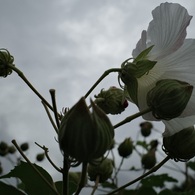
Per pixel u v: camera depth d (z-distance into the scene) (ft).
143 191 1.55
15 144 0.81
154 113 0.75
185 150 0.79
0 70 0.92
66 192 0.72
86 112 0.60
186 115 0.76
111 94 0.92
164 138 0.82
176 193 1.54
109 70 0.80
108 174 1.14
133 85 0.78
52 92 0.74
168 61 0.79
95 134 0.60
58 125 0.74
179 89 0.73
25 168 0.94
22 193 0.91
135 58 0.79
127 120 0.76
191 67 0.77
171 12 0.77
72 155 0.62
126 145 1.68
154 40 0.79
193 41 0.77
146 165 1.84
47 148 0.78
